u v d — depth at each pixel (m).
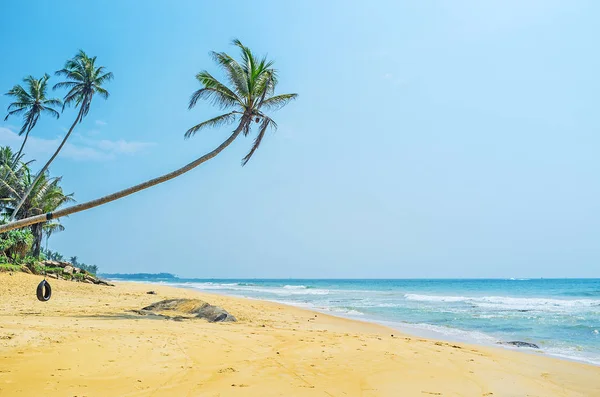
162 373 6.01
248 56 15.08
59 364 6.19
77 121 29.98
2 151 40.12
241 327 11.81
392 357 7.97
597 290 58.50
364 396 5.35
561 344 12.26
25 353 6.73
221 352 7.68
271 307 22.38
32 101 33.94
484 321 17.97
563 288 69.12
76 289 23.98
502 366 7.83
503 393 5.89
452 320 18.33
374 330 14.34
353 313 21.67
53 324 10.05
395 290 59.38
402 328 15.45
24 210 35.81
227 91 15.02
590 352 10.91
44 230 38.88
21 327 9.23
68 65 30.81
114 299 20.33
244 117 14.47
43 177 36.09
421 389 5.80
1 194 35.62
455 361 7.95
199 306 14.37
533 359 8.87
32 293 19.69
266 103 15.83
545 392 6.12
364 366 7.05
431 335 13.68
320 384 5.80
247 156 14.78
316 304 28.56
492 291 56.94
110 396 4.89
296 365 6.89
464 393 5.75
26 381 5.30
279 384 5.70
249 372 6.28
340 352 8.23
